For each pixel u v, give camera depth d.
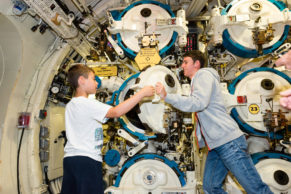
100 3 3.71
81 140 1.65
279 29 3.01
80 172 1.55
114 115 1.61
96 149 1.68
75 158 1.59
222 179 2.24
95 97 3.44
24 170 2.63
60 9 2.93
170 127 2.71
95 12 3.76
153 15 3.15
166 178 2.71
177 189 2.66
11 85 2.54
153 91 1.80
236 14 3.06
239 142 1.93
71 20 3.16
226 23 2.84
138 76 2.75
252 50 3.01
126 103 1.63
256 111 2.66
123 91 2.95
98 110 1.64
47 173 3.05
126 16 3.18
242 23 2.89
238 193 2.53
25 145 2.70
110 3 3.76
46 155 3.03
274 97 2.70
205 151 3.20
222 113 2.05
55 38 3.31
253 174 1.84
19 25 2.56
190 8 3.51
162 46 3.09
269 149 2.88
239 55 3.18
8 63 2.55
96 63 3.32
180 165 3.00
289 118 2.62
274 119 2.53
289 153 2.62
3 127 2.39
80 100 1.71
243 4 3.12
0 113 2.44
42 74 3.03
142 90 1.74
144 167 2.76
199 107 1.84
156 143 3.11
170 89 2.80
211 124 2.03
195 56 2.32
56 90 3.17
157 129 2.73
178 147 3.13
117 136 3.28
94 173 1.59
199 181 3.06
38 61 3.09
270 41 2.99
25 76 2.78
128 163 2.79
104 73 3.30
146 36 2.89
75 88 1.86
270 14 3.03
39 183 2.74
